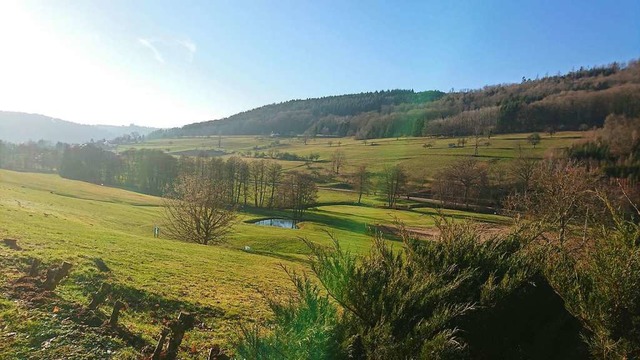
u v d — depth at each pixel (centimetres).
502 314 582
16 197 4322
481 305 562
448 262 648
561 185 1678
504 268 636
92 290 1258
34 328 914
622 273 516
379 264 636
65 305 1055
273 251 4441
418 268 638
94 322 1007
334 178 12912
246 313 1420
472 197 8600
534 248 704
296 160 16338
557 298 630
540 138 13350
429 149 14975
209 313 1348
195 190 4284
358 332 537
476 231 734
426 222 6178
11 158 13775
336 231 6212
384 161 14112
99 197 7188
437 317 508
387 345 493
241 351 565
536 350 580
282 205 9100
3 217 2312
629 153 7112
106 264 1628
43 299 1062
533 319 613
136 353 916
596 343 524
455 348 480
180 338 824
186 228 4325
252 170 9762
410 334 500
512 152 12238
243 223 6644
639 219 568
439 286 575
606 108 14875
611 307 518
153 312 1251
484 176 8606
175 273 1834
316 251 644
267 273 2458
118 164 11869
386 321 532
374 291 567
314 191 8781
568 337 591
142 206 7012
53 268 1338
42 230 2158
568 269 614
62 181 8669
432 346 471
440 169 11188
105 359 866
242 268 2466
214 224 4284
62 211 4253
